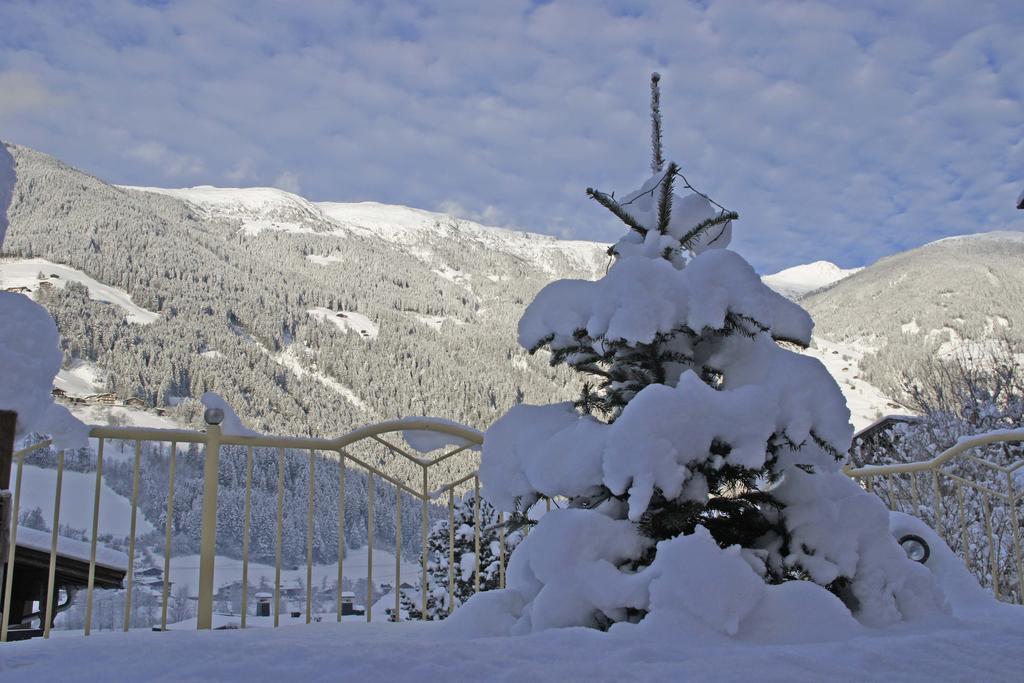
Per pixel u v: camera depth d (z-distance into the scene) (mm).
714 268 2822
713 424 2605
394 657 1966
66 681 1873
